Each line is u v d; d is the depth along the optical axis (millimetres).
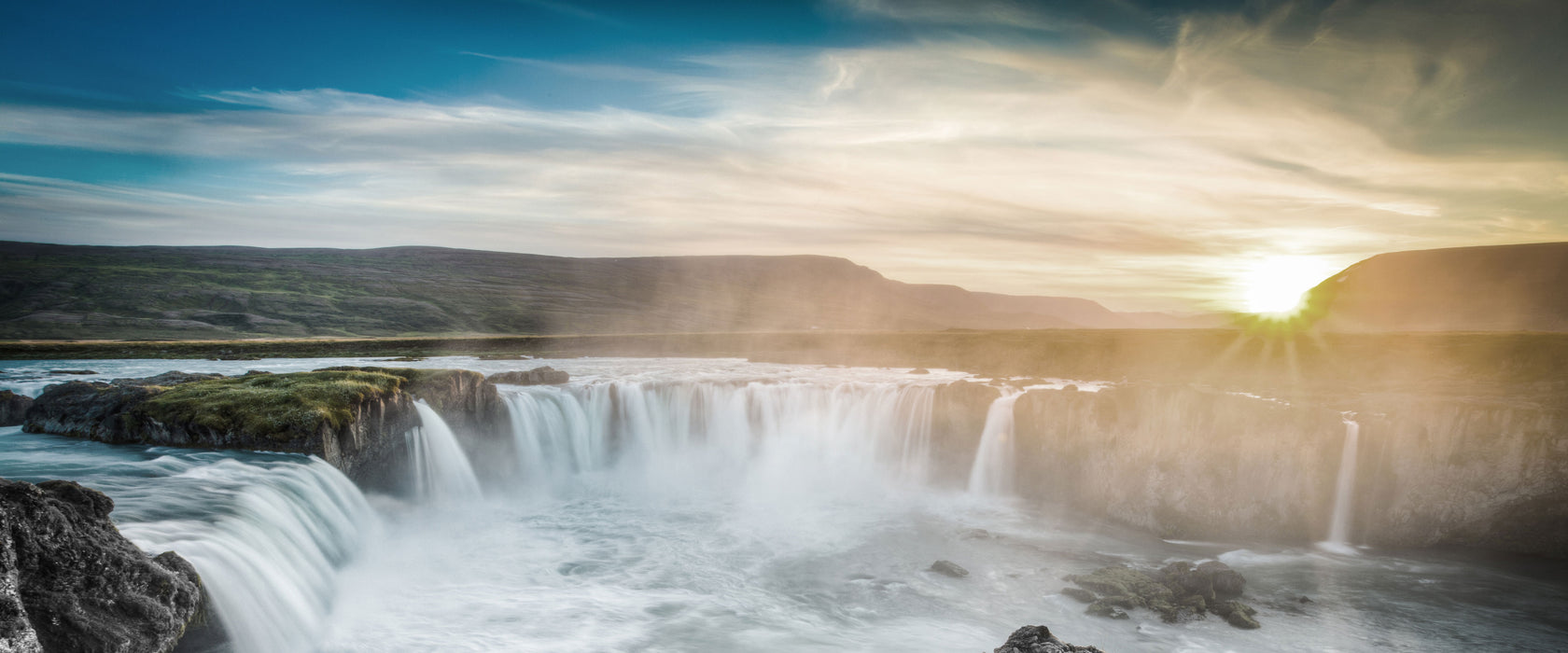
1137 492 36000
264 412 29297
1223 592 27000
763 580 27594
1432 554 31969
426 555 28219
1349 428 33562
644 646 21156
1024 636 12250
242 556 19250
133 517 19781
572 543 31031
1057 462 39344
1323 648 23062
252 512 21672
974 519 36812
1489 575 29578
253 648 17812
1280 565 30625
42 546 12719
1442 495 32625
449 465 36438
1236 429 34625
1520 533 31812
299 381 33594
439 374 38188
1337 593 27562
